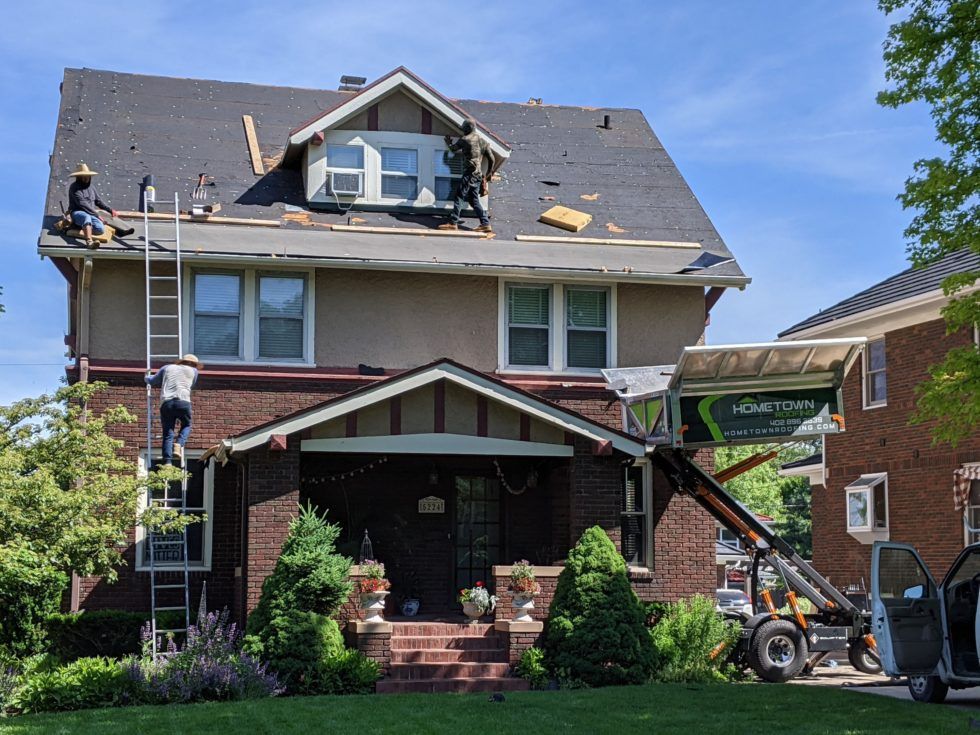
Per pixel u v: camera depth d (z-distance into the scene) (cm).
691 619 1830
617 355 2177
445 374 1800
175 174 2209
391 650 1744
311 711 1392
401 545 2075
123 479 1675
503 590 1794
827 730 1275
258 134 2400
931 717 1369
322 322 2075
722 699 1510
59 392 1656
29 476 1562
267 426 1734
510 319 2155
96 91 2409
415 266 2041
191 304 2033
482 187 2272
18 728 1277
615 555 1773
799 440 1906
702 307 2225
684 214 2392
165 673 1544
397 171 2266
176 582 1972
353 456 2028
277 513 1750
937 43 1582
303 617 1650
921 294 2547
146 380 1864
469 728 1281
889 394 2770
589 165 2512
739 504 1941
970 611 1530
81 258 1970
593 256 2186
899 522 2705
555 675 1712
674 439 1827
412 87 2253
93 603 1931
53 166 2166
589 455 1866
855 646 1903
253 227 2102
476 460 2078
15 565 1473
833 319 2906
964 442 2495
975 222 1580
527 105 2708
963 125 1578
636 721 1335
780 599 2905
